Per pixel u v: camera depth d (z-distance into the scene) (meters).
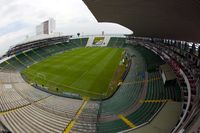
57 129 18.70
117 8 19.00
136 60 43.16
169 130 14.94
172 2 13.16
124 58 46.84
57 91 30.38
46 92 30.36
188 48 27.39
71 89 30.95
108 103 25.02
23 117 21.38
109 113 21.69
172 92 21.80
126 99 24.45
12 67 46.34
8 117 21.44
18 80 37.06
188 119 12.74
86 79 35.12
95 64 44.88
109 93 28.48
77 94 28.73
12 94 29.19
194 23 15.59
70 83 33.62
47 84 33.97
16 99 27.03
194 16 13.76
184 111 16.28
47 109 23.59
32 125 19.48
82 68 42.25
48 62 49.59
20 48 56.66
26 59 52.59
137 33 40.59
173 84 23.84
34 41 61.31
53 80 35.84
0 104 24.92
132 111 20.83
